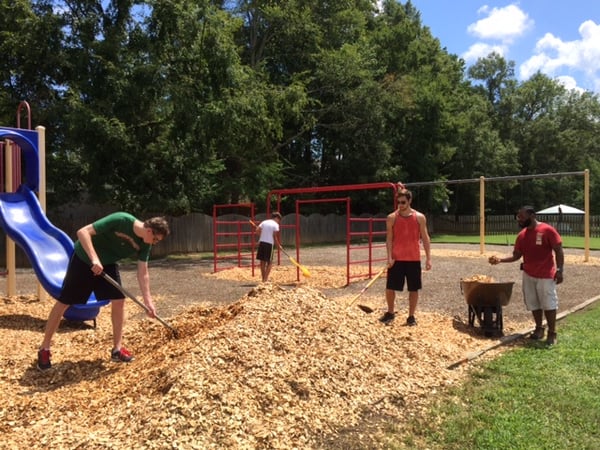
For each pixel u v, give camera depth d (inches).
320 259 738.2
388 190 1359.5
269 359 162.4
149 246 198.1
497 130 2069.4
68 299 190.1
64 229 783.1
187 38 756.6
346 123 1241.4
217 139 799.7
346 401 155.6
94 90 718.5
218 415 134.6
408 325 264.2
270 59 1239.5
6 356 203.0
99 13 766.5
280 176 1160.2
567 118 2393.0
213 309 228.4
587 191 647.8
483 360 209.0
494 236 1418.6
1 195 323.9
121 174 783.7
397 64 1471.5
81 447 124.3
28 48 685.3
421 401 163.2
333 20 1273.4
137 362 182.9
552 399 163.9
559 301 354.3
